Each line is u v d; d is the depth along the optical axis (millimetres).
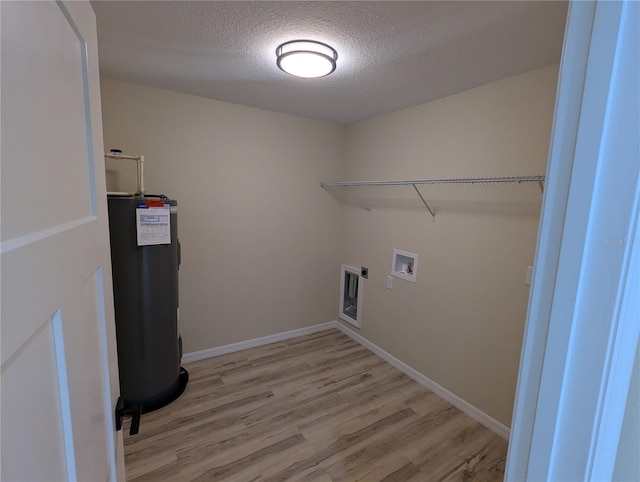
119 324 2014
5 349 296
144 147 2395
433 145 2412
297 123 3051
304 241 3273
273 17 1378
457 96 2221
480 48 1587
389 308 2896
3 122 305
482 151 2082
